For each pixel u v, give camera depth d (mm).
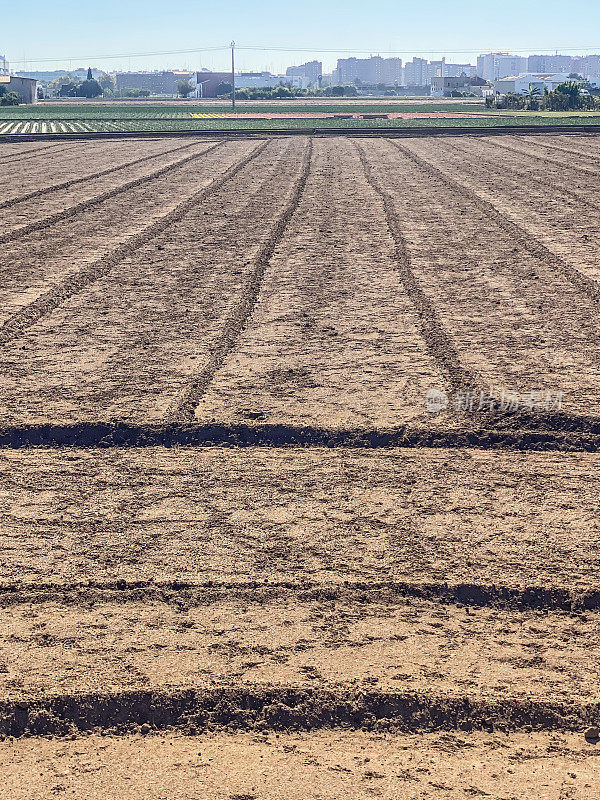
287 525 7629
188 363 11703
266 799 4871
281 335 12922
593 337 12703
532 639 6180
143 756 5234
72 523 7691
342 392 10609
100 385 10906
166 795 4918
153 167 35250
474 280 16156
